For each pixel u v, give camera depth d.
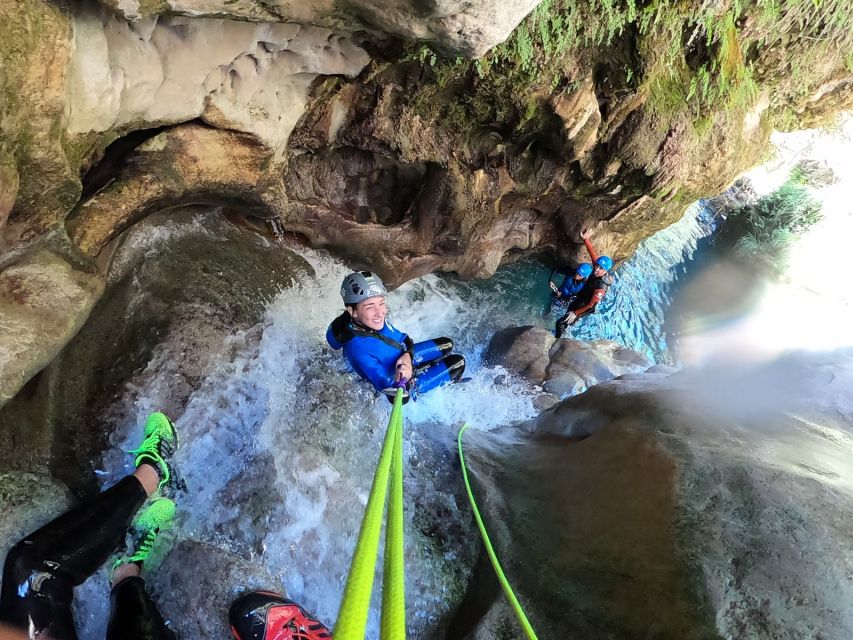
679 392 2.91
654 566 2.03
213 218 4.01
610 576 2.10
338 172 4.50
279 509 2.76
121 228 2.86
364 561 1.29
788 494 2.03
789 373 3.07
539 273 6.68
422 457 3.17
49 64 1.87
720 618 1.83
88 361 2.85
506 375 5.30
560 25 3.78
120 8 2.02
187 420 2.99
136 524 2.44
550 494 2.59
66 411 2.71
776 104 5.69
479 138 4.51
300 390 3.52
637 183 5.22
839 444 2.44
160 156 3.03
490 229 5.57
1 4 1.68
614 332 6.88
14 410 2.45
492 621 2.16
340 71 3.68
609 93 4.35
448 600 2.46
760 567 1.88
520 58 3.85
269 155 3.64
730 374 3.20
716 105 4.91
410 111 4.11
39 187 2.07
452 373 3.97
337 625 1.14
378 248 4.79
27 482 2.40
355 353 3.63
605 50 4.10
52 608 1.91
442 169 4.51
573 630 2.05
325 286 4.51
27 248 2.18
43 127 1.94
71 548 2.06
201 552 2.44
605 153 4.93
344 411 3.51
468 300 6.01
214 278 3.59
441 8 2.26
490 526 2.58
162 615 2.29
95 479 2.69
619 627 1.96
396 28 2.49
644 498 2.26
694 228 8.50
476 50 2.54
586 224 5.84
